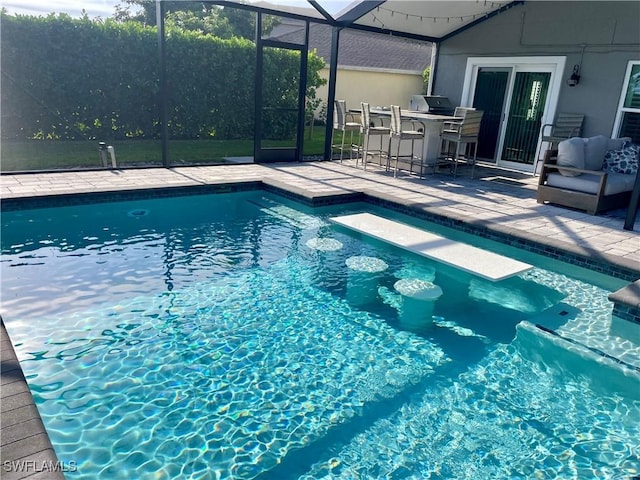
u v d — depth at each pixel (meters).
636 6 7.60
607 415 2.75
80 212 5.91
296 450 2.37
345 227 5.81
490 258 4.75
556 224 5.62
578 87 8.56
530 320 3.87
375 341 3.45
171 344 3.25
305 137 14.28
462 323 3.78
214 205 6.80
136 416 2.54
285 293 4.14
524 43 9.23
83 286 4.04
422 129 8.81
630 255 4.57
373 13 8.91
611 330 3.73
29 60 8.92
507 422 2.66
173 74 10.67
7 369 2.35
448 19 9.52
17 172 6.73
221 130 11.89
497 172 9.33
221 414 2.60
